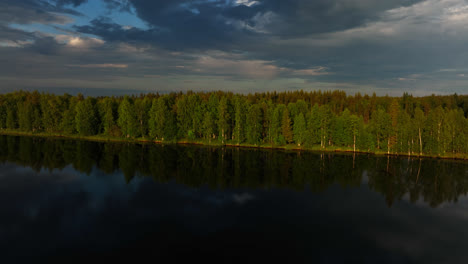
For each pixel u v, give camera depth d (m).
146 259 24.36
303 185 49.31
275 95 182.88
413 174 59.06
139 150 81.19
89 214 34.16
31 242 27.11
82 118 104.62
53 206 36.62
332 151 88.19
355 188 48.22
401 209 38.72
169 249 26.16
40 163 61.44
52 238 27.98
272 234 29.83
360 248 27.50
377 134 87.44
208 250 26.09
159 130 97.44
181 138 103.44
